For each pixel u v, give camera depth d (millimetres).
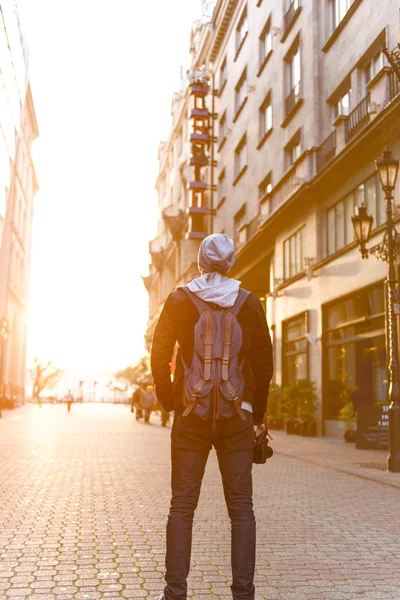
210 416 2799
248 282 30141
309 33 21141
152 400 26484
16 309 49969
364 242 12273
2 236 37688
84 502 6680
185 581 2809
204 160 35938
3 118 33781
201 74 35531
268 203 23938
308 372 20359
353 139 16297
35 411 43000
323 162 19719
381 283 15750
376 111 15547
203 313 2896
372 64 17219
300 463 10938
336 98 19641
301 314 21375
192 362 2867
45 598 3451
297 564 4305
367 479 8828
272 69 25141
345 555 4574
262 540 5043
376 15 16562
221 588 3715
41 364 86875
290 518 5977
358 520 5902
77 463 10297
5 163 36156
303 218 21078
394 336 10141
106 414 38875
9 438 15531
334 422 18344
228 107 33094
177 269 46406
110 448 13234
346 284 17641
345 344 18047
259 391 3025
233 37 32312
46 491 7367
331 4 20250
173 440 2918
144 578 3877
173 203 50562
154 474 9070
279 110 24078
